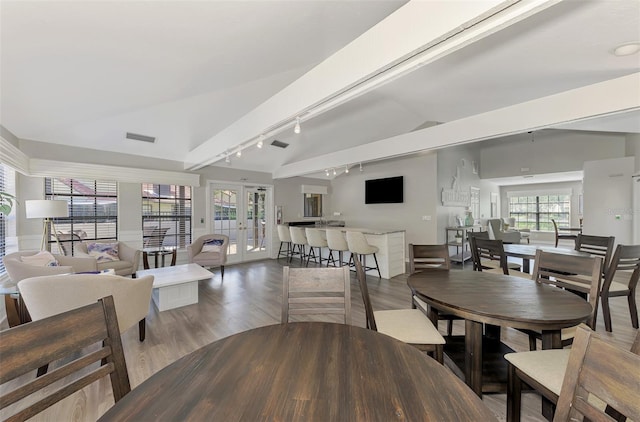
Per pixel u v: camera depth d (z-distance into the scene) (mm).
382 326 1812
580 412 759
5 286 2592
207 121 4285
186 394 805
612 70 2350
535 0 1266
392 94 4164
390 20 1739
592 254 3225
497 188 9273
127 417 718
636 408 644
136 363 2234
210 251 4969
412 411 731
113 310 983
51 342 802
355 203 7617
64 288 2039
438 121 5176
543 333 1696
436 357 1710
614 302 3504
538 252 2158
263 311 3334
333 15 2023
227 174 6172
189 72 2504
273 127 2971
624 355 692
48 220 3826
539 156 6863
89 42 1776
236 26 1854
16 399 706
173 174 5273
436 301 1644
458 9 1427
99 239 4590
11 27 1505
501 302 1583
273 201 6945
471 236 3559
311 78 2365
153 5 1485
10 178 3660
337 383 853
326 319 3154
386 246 4789
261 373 908
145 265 4754
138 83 2576
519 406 1497
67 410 1751
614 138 5758
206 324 2967
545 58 2236
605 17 1640
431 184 6035
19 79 2154
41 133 3754
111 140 4383
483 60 2447
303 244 5930
